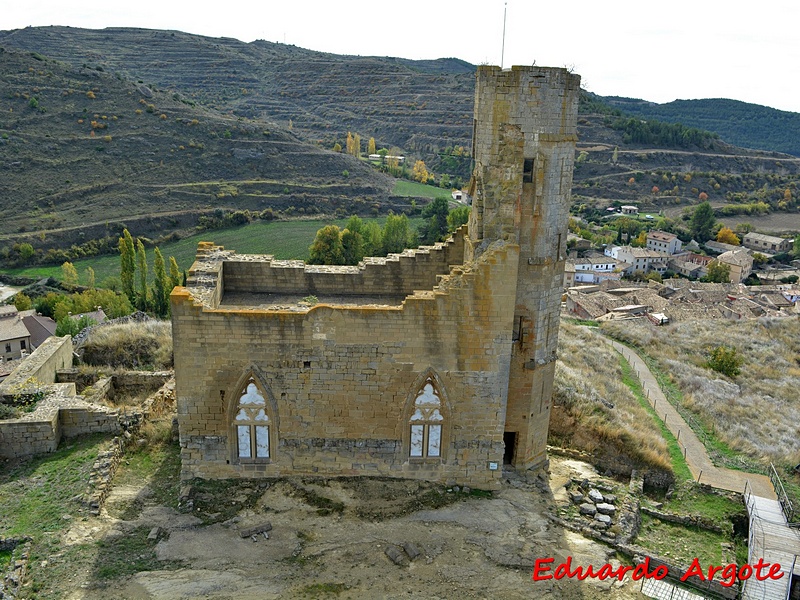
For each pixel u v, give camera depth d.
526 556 23.39
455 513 25.41
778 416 45.09
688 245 167.50
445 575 22.06
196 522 23.92
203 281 27.66
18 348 73.12
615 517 27.25
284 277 31.11
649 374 51.28
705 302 98.88
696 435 39.25
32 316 79.06
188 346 24.50
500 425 26.33
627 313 84.88
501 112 24.84
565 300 93.75
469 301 24.67
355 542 23.31
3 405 29.22
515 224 25.69
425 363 25.30
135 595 20.33
